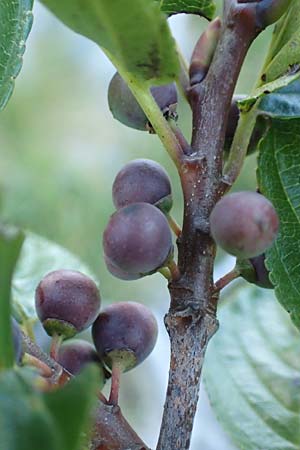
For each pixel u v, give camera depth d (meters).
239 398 0.18
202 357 0.14
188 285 0.13
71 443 0.10
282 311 0.19
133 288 0.32
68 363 0.14
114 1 0.12
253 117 0.14
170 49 0.13
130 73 0.13
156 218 0.13
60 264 0.19
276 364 0.18
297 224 0.15
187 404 0.13
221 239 0.13
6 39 0.14
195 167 0.14
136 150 0.38
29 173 0.35
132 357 0.14
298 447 0.17
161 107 0.14
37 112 0.44
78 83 0.45
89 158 0.38
